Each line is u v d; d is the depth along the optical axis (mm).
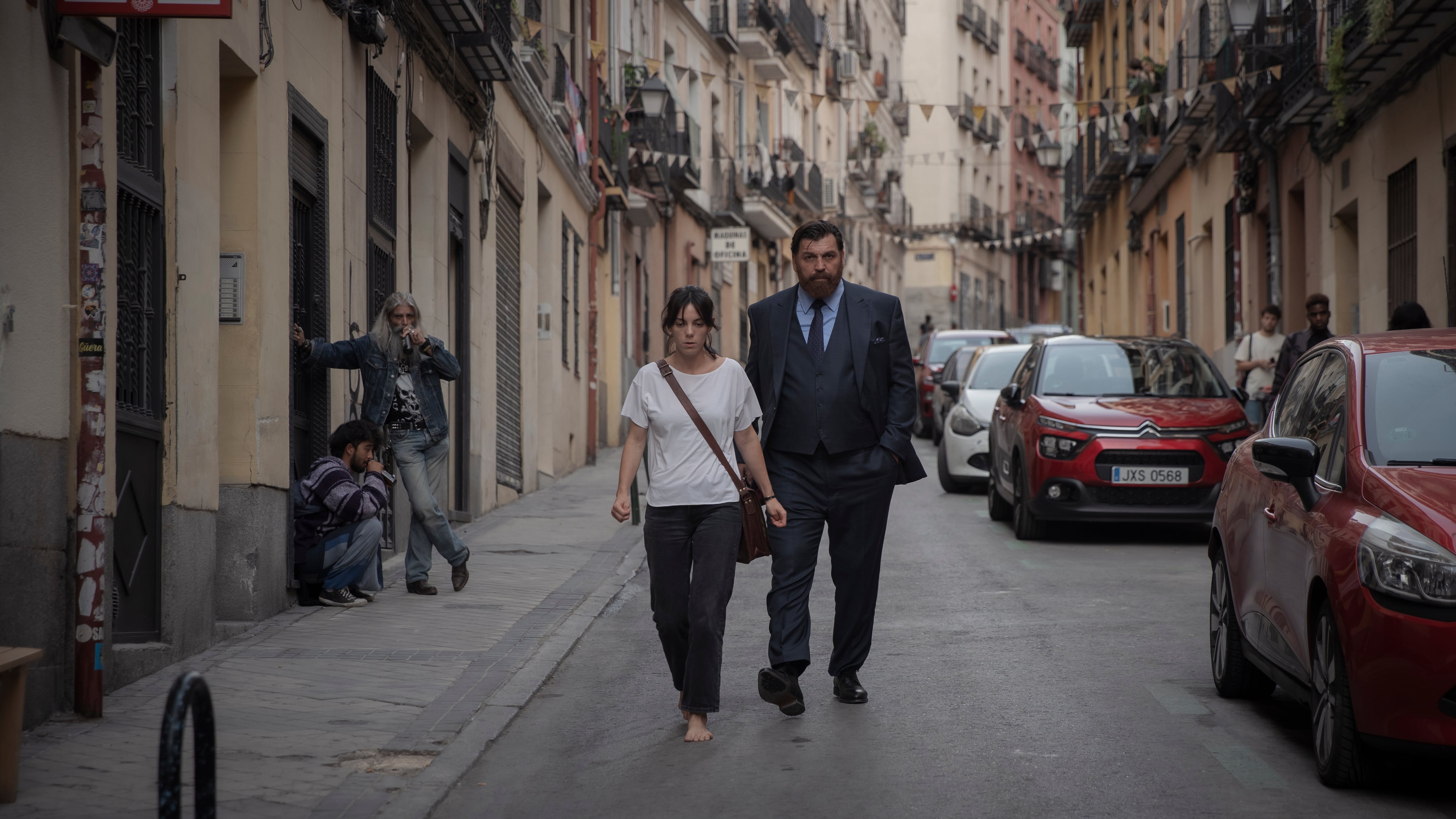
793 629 6562
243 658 7750
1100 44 38531
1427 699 4848
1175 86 26469
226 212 8750
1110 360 13961
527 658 7918
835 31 47969
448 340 14383
